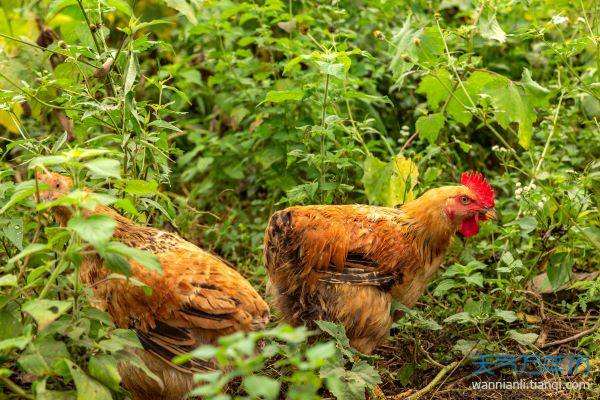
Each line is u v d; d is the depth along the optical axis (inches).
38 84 112.8
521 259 111.4
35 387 84.8
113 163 83.3
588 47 116.0
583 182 105.9
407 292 102.0
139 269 90.8
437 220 101.1
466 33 109.6
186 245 94.0
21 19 119.3
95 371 84.5
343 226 100.1
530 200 107.0
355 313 99.8
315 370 93.0
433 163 118.8
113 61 101.7
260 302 91.7
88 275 91.8
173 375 91.4
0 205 94.3
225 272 92.0
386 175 109.0
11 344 82.7
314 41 112.4
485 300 101.1
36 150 97.6
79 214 82.9
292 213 100.2
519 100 104.8
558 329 107.3
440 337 105.8
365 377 91.0
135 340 87.1
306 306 100.1
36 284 89.8
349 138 112.3
